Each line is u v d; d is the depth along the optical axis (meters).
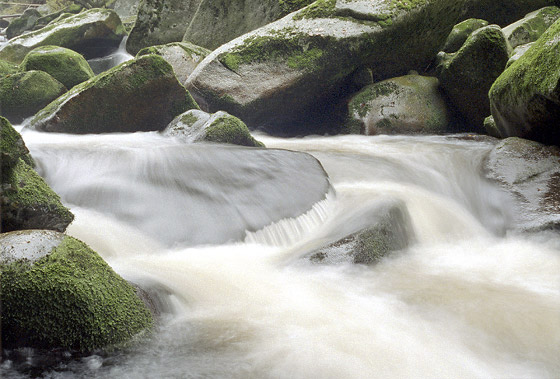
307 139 10.57
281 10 12.89
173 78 8.95
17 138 4.17
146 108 9.06
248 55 10.41
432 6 10.48
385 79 11.45
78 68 12.70
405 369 3.27
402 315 3.97
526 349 3.61
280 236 5.34
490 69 10.05
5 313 3.05
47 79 11.52
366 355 3.38
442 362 3.38
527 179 6.75
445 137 10.30
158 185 5.75
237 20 13.70
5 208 4.01
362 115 10.63
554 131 7.15
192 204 5.52
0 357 3.03
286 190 5.93
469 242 5.98
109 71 8.97
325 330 3.67
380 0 10.39
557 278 4.85
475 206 6.98
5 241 3.26
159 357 3.29
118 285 3.46
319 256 4.70
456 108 10.92
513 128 7.88
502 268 5.12
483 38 9.88
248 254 5.00
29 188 4.24
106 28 18.14
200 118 8.34
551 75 6.72
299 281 4.46
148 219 5.29
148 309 3.55
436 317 3.97
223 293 4.14
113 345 3.23
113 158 6.26
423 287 4.51
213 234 5.17
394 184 7.15
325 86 10.62
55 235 3.44
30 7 28.97
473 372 3.30
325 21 10.33
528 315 4.04
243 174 6.11
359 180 7.20
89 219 5.17
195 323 3.70
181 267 4.54
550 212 6.05
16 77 11.30
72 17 18.14
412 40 10.77
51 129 8.88
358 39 10.16
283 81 10.24
